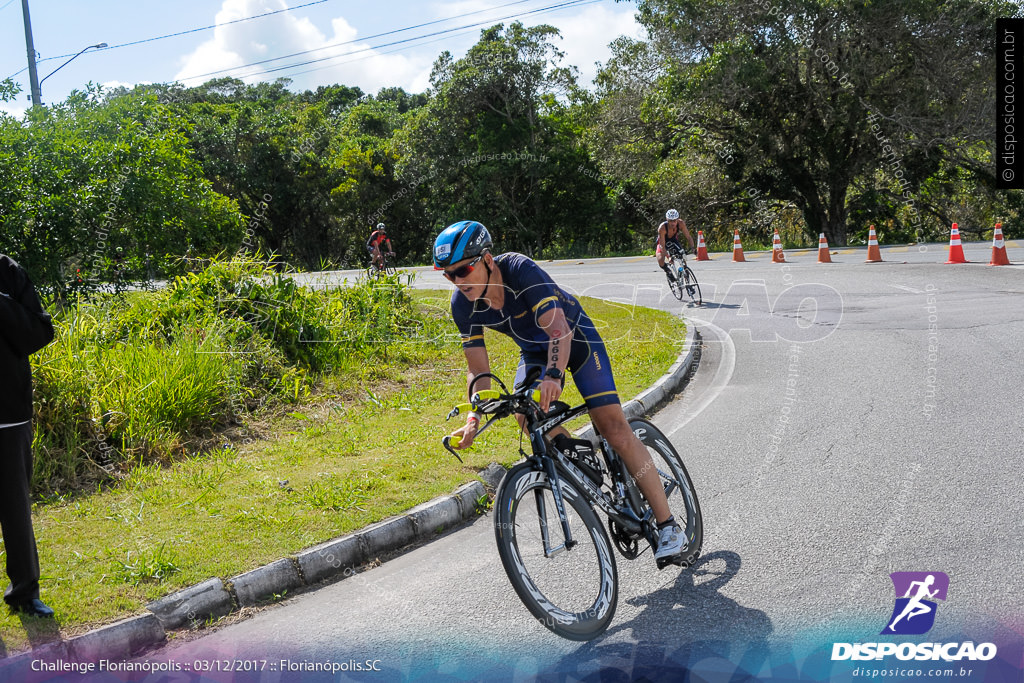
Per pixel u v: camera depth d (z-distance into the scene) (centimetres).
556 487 358
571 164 3366
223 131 4522
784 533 435
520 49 3281
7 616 369
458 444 361
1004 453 529
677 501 431
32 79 2283
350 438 663
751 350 985
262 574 413
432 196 3669
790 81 2856
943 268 1622
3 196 1197
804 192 3103
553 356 347
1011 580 361
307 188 4556
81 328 779
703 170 3244
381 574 435
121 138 1352
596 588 357
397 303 1193
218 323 870
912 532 419
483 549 457
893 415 645
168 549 439
